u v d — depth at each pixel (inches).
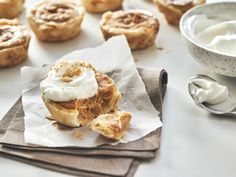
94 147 12.9
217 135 13.9
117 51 16.1
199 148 13.4
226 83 16.1
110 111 14.5
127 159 12.6
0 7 20.1
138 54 18.3
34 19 19.1
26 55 18.1
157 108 14.6
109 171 12.2
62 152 12.9
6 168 12.7
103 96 14.4
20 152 13.0
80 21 19.3
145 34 18.2
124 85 15.2
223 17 17.9
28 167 12.7
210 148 13.4
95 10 21.1
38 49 18.8
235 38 15.9
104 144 13.0
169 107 15.1
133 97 14.8
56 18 19.1
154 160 12.9
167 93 15.8
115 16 19.4
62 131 13.6
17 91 16.1
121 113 13.7
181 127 14.2
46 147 13.0
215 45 15.9
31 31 19.9
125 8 21.5
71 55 16.3
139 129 13.6
